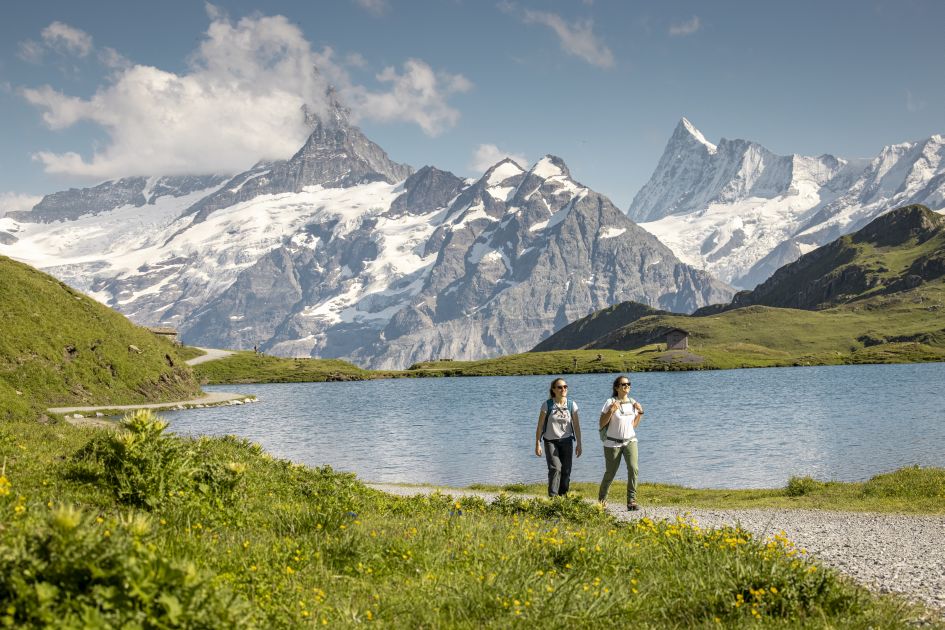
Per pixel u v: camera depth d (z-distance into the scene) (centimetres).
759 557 1087
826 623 861
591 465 4766
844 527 1831
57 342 9588
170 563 620
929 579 1214
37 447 1770
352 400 15262
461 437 7456
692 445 6012
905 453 5106
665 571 1094
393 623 802
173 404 10938
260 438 7706
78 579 577
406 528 1337
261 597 798
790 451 5453
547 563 1101
